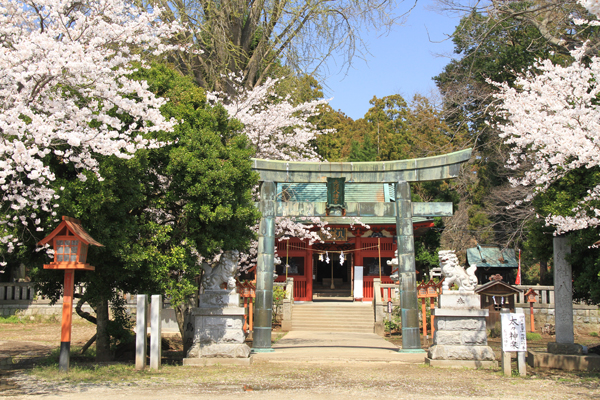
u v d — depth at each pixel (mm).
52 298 13297
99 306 13266
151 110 10195
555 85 14172
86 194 10336
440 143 36375
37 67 8914
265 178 15109
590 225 12508
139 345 11055
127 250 11055
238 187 12688
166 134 11977
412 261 14602
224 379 10289
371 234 30625
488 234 31016
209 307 12648
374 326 23672
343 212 14992
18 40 9781
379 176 15102
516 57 27141
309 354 14125
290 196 22359
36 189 9164
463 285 13039
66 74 9273
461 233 33031
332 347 16453
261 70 23172
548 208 13164
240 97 19781
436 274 26391
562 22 20750
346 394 8953
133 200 11227
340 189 14977
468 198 35000
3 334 20297
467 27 25219
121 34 10445
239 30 21625
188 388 9172
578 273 14148
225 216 11797
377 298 23859
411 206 14859
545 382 10352
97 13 10273
